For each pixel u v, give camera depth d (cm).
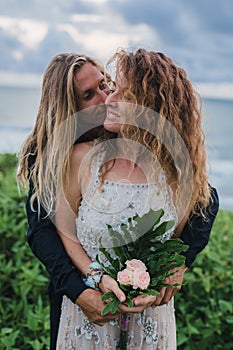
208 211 278
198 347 405
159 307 266
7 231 452
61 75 261
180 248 245
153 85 249
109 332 260
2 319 405
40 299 396
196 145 262
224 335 423
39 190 258
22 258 442
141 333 262
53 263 255
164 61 255
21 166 275
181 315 413
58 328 271
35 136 273
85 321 260
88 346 261
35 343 374
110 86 269
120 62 251
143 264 242
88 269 253
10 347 363
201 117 264
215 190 287
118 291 240
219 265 441
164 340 268
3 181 580
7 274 427
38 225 261
